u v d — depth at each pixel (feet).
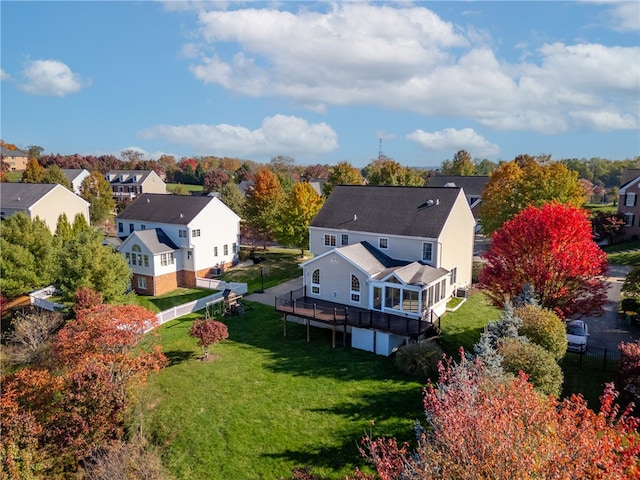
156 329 94.99
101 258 106.52
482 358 53.93
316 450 55.16
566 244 73.67
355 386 69.10
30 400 56.08
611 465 28.17
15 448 48.47
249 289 128.47
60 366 66.85
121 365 61.62
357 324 82.58
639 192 169.99
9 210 187.11
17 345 90.38
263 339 90.48
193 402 67.00
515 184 152.35
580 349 72.90
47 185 195.31
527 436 29.12
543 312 66.85
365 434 56.54
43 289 131.75
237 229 158.81
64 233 163.84
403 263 98.17
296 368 76.48
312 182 328.29
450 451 30.53
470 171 380.58
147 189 352.28
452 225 101.96
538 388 53.62
